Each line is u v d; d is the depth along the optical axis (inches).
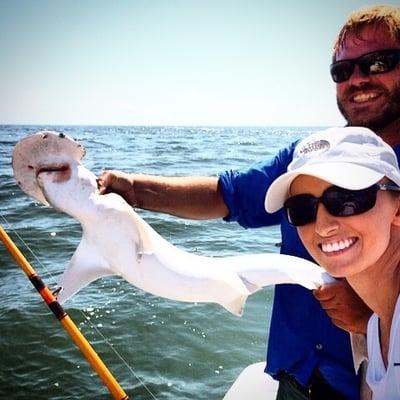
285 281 41.7
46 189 39.4
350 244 26.6
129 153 461.1
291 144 46.1
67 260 121.6
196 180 45.8
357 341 36.7
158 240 43.1
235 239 146.9
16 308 93.0
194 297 42.0
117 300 97.0
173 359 77.0
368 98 42.9
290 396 44.2
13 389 69.9
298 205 28.4
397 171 26.7
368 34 42.0
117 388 37.6
